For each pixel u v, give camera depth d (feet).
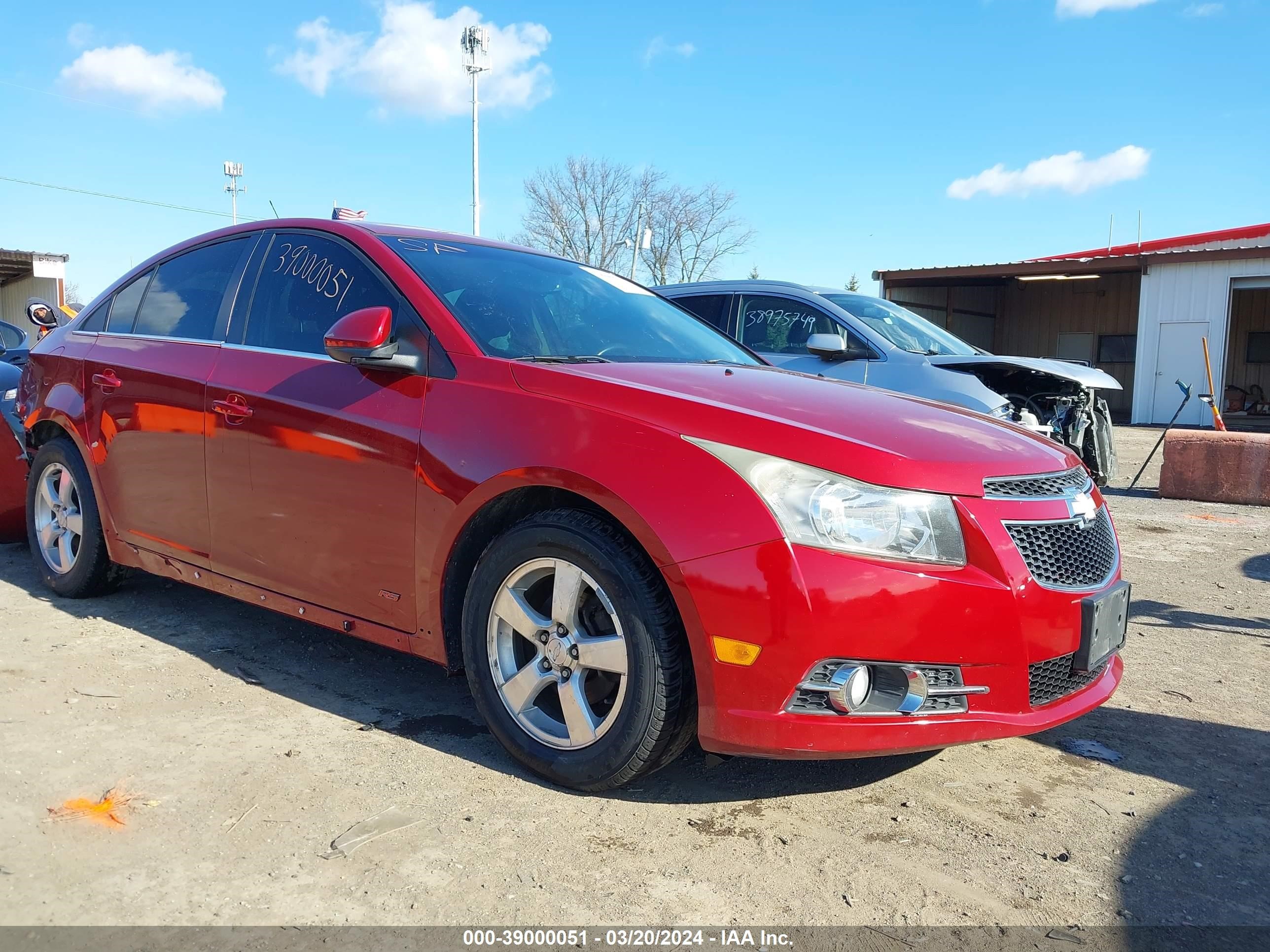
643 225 141.59
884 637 7.56
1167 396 69.77
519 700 8.93
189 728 9.80
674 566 7.81
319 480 10.23
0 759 8.87
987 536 7.96
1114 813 8.78
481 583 9.07
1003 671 7.96
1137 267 71.10
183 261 13.53
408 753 9.45
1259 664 13.35
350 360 9.62
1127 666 13.16
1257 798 9.16
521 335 10.36
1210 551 21.52
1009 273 76.79
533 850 7.70
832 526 7.63
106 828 7.76
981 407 21.44
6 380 16.81
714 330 13.52
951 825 8.44
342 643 12.78
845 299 25.70
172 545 12.28
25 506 16.67
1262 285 65.46
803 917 6.94
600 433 8.37
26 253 80.18
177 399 11.97
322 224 11.84
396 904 6.90
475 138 112.06
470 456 8.96
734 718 7.75
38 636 12.48
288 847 7.60
